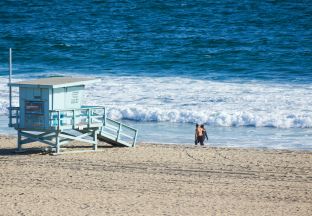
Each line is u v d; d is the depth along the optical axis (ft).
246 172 284.20
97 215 223.10
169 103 457.68
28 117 313.73
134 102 461.37
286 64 624.18
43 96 308.19
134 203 237.04
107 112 435.94
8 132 390.21
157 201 239.91
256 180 271.28
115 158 307.78
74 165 292.81
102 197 244.42
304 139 368.48
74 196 245.24
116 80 546.26
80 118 321.32
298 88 502.38
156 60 652.89
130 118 431.84
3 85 529.04
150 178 272.31
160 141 368.48
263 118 410.31
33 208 229.86
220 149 333.83
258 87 506.89
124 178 271.28
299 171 286.66
